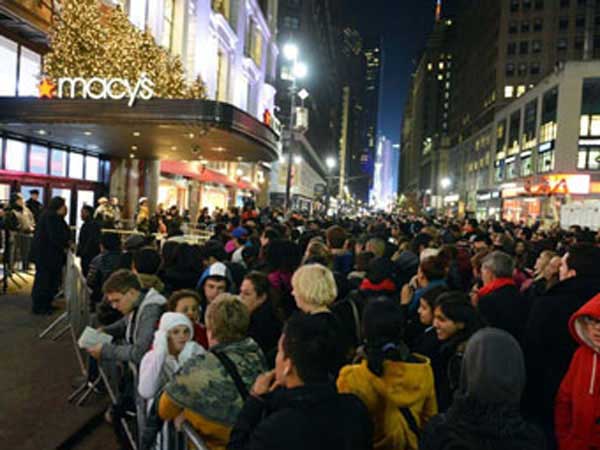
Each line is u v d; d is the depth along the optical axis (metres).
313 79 101.56
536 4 82.69
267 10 56.00
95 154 23.00
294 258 5.55
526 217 58.06
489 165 82.88
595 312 2.85
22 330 8.18
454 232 16.89
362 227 19.78
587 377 2.90
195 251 6.30
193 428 2.91
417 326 5.07
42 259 9.20
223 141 17.19
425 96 194.88
